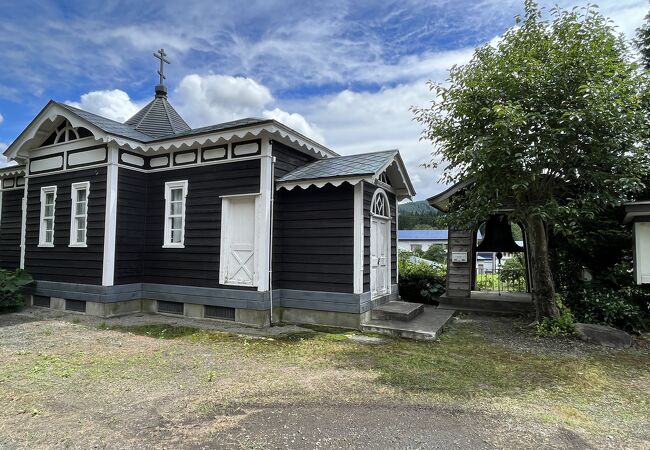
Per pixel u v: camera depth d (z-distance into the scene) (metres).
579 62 6.27
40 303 9.51
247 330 7.11
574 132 6.26
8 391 4.06
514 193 7.07
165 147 8.44
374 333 7.00
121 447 2.90
